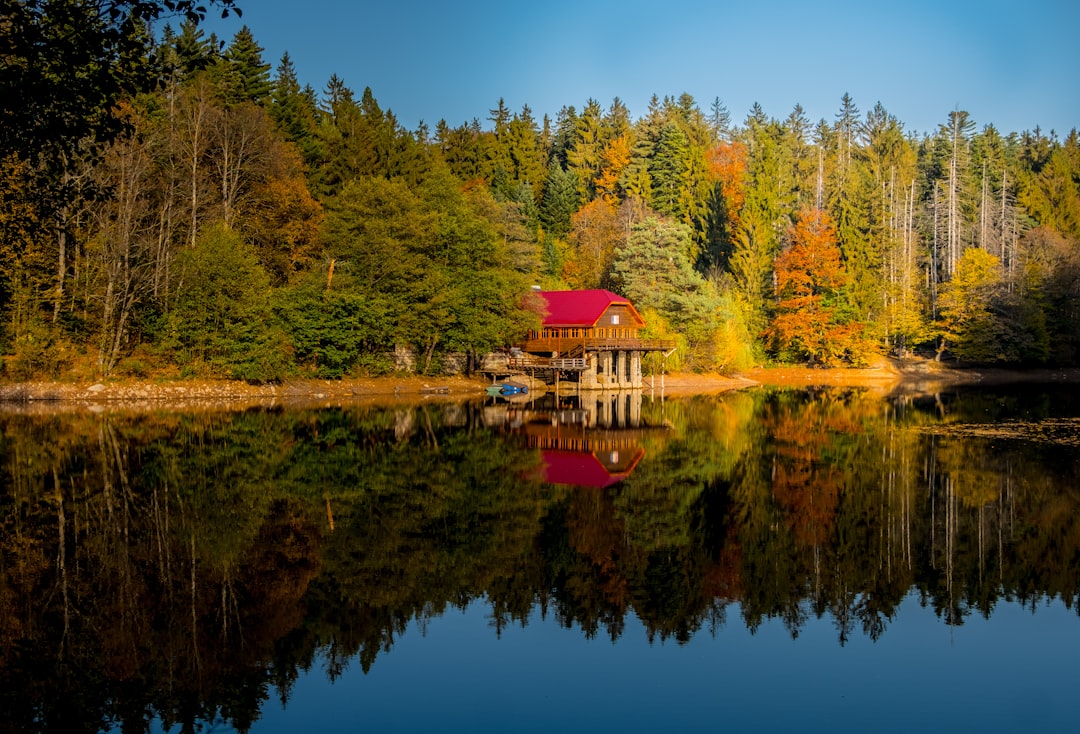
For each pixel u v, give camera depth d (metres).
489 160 107.38
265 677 12.36
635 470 28.92
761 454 32.31
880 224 89.56
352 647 13.48
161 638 13.52
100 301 49.28
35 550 17.98
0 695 11.52
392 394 56.62
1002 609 15.39
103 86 12.24
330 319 54.69
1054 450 32.19
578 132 121.50
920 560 18.39
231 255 50.50
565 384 66.25
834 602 15.86
